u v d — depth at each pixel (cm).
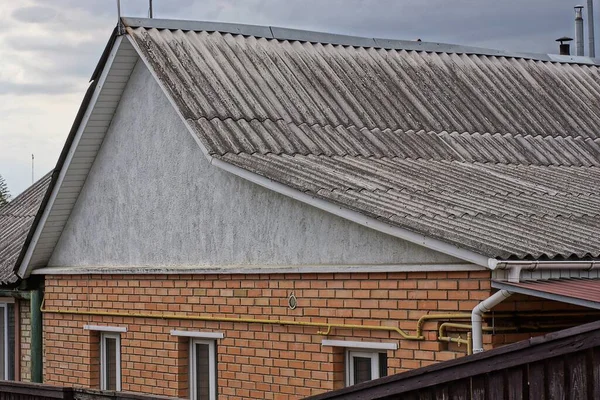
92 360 1703
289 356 1335
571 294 969
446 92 1759
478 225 1145
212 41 1658
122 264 1647
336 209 1208
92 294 1695
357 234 1238
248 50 1683
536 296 1029
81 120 1638
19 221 2170
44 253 1806
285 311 1336
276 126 1501
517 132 1698
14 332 1947
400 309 1181
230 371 1424
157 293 1558
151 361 1568
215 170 1465
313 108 1583
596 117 1844
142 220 1608
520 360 761
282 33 1758
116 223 1662
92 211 1712
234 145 1424
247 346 1400
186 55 1594
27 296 1850
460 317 1106
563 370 739
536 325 1123
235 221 1429
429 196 1273
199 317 1470
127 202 1638
